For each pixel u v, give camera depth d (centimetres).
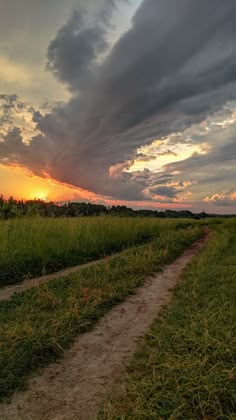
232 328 402
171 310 504
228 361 330
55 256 931
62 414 275
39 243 915
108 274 737
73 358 373
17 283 716
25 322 434
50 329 417
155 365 333
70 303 523
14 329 405
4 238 869
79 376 336
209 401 267
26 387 314
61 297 566
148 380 300
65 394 304
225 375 297
